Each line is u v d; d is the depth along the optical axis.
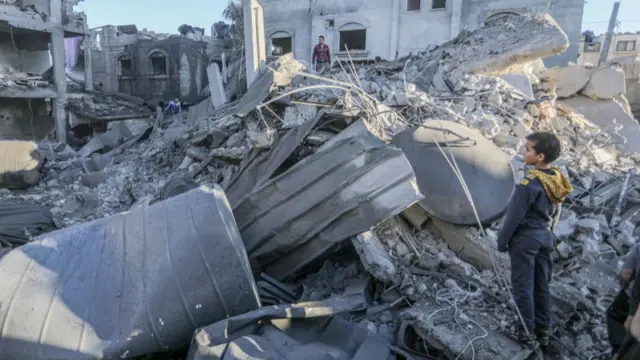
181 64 27.78
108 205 8.92
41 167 11.41
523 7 19.05
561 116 8.23
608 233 4.94
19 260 3.47
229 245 3.47
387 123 5.80
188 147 9.71
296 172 4.65
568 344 3.74
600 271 4.45
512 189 4.67
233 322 3.12
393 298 4.21
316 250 4.62
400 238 4.75
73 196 9.48
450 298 4.10
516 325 3.51
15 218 7.68
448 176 4.75
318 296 4.34
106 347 3.11
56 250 3.58
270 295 4.52
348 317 3.94
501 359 3.40
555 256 4.63
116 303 3.29
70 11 20.89
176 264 3.39
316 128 5.36
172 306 3.29
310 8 22.39
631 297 3.03
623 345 2.85
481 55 9.00
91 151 15.70
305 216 4.60
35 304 3.23
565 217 5.06
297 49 23.05
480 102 7.30
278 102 7.14
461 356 3.48
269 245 4.81
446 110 6.45
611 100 9.34
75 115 22.52
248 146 6.80
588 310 4.01
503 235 3.35
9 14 17.97
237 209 4.96
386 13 21.08
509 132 6.66
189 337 3.38
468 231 4.68
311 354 3.03
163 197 7.80
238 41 24.56
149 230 3.63
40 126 20.53
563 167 6.04
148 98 28.83
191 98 28.36
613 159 7.44
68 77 27.30
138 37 29.97
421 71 9.16
